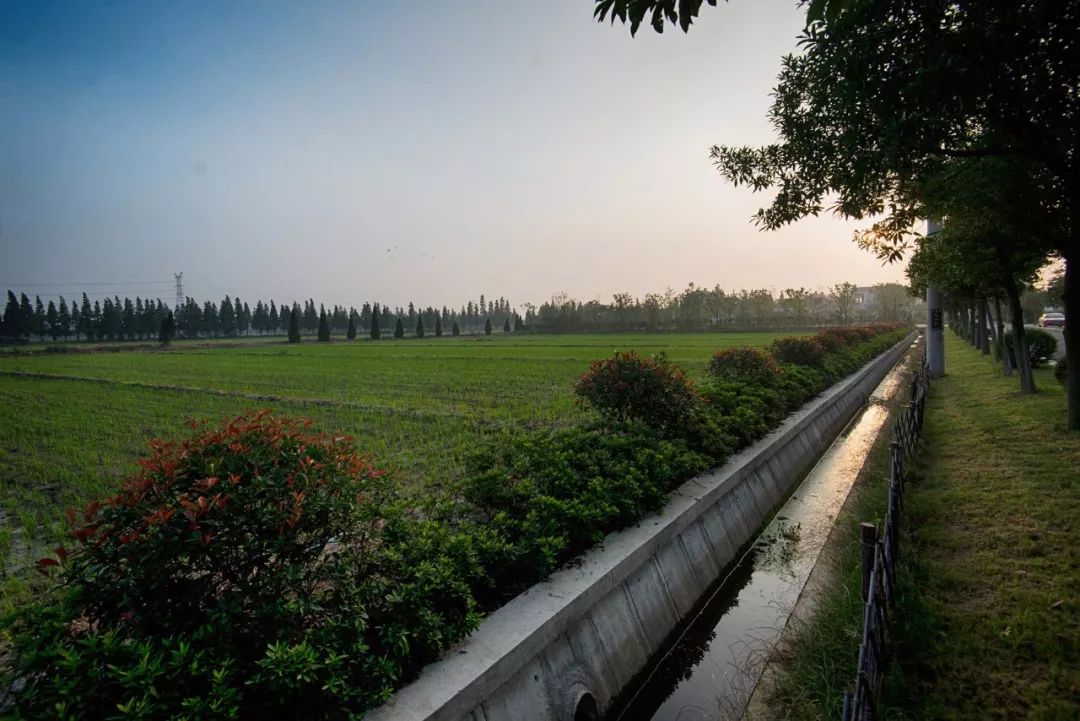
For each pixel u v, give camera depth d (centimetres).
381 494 399
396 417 1469
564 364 3181
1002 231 905
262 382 2438
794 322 9000
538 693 388
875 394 2162
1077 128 439
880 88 435
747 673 483
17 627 279
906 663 406
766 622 580
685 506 645
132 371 3172
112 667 246
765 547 780
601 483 580
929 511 685
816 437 1264
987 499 694
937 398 1620
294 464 340
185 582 302
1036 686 364
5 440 1277
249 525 306
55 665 251
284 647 282
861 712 304
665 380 812
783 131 591
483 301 16488
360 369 3105
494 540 446
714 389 1054
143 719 241
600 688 436
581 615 448
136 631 284
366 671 310
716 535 699
